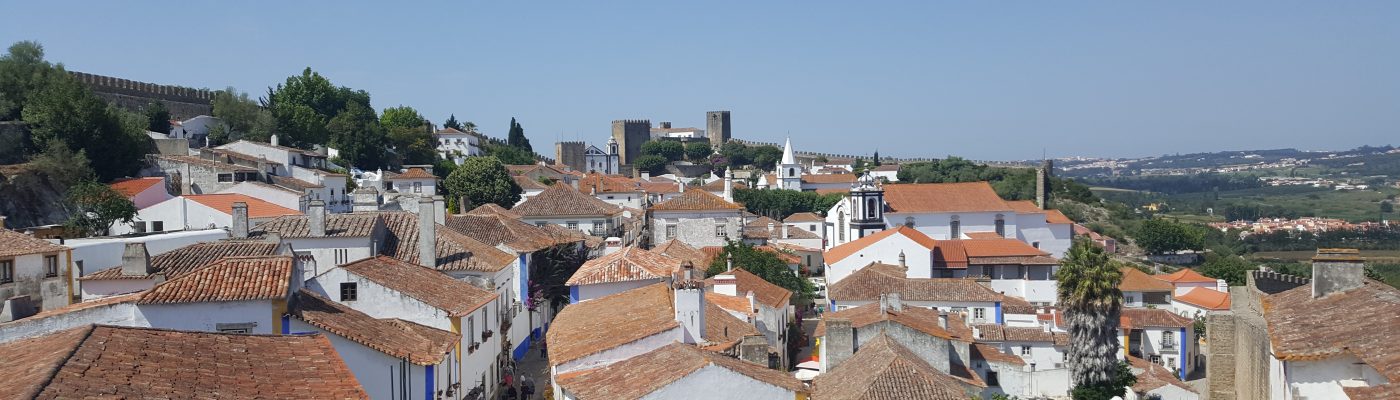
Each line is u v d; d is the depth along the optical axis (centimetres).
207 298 3800
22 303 4612
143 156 11469
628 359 4344
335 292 4694
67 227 8112
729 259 7656
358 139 17550
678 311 4538
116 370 2334
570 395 4072
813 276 13912
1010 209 14525
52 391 2100
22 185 9231
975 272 12519
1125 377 7119
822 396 4931
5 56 11806
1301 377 3488
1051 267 12381
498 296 5681
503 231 7988
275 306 3816
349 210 13700
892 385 4697
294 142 16412
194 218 8912
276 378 2570
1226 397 6181
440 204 7825
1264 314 4459
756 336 4584
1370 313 3694
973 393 5728
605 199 17812
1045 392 7006
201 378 2430
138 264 5097
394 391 3809
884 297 6619
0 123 10256
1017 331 8350
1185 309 11688
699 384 3747
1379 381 3338
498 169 16588
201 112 17088
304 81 19575
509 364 6262
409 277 5081
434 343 4128
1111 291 7006
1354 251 4266
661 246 9988
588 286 6147
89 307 3794
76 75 14238
